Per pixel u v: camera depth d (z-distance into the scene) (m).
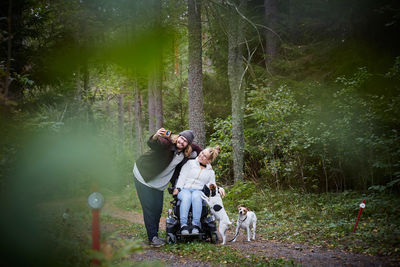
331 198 9.63
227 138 11.84
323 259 4.30
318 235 5.88
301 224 7.16
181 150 5.64
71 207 1.44
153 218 5.42
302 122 10.98
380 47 11.25
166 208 10.58
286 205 9.31
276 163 10.83
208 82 16.45
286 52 13.92
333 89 11.66
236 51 10.64
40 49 1.05
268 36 14.41
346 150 9.95
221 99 16.70
